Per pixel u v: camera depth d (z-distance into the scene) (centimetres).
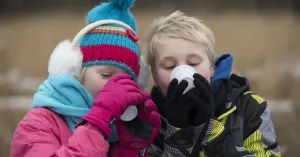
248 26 1719
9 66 1121
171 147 238
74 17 2208
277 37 1429
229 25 1777
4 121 673
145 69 262
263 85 828
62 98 234
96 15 260
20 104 786
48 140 223
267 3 2459
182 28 251
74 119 234
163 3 2591
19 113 727
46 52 1319
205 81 234
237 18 2027
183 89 232
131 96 222
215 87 260
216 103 258
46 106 234
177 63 247
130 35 247
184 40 247
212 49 261
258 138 251
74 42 242
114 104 218
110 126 220
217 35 1526
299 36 1422
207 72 251
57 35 1627
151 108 233
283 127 580
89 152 210
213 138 240
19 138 226
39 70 1091
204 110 233
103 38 241
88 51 241
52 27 1845
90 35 244
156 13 2262
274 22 1830
